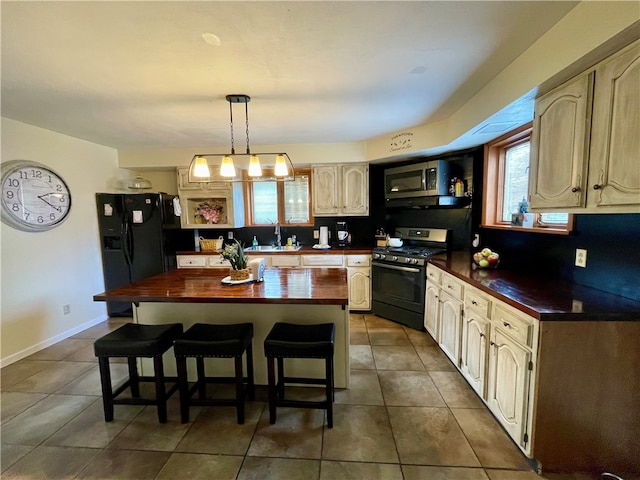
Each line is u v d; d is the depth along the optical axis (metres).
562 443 1.61
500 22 1.53
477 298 2.21
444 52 1.82
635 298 1.66
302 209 4.86
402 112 2.93
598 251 1.90
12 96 2.39
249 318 2.50
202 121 3.09
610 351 1.54
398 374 2.62
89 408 2.24
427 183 3.55
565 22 1.49
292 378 2.26
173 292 2.24
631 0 1.16
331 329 2.15
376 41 1.69
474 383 2.28
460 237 3.71
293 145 4.24
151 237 4.16
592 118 1.47
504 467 1.69
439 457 1.76
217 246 4.58
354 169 4.30
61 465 1.73
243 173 4.79
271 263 4.28
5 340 2.92
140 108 2.68
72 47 1.68
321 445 1.85
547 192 1.77
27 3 1.30
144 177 4.89
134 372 2.33
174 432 1.98
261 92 2.37
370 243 4.65
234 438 1.92
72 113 2.80
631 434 1.58
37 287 3.22
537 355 1.56
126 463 1.74
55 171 3.41
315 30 1.57
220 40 1.64
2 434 1.98
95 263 3.99
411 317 3.59
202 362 2.25
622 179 1.32
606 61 1.38
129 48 1.71
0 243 2.89
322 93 2.41
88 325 3.85
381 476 1.64
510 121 2.37
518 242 2.74
